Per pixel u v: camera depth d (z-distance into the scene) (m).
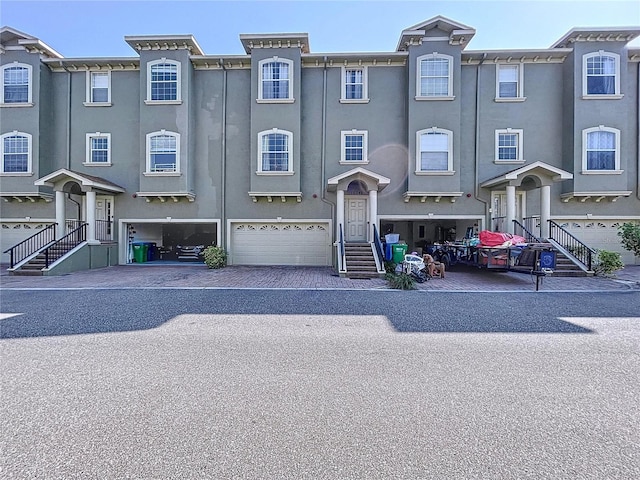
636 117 14.67
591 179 14.17
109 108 15.51
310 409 3.22
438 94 14.52
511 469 2.44
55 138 15.52
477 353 4.61
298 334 5.42
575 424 3.00
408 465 2.48
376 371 4.05
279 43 14.68
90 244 13.90
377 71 15.18
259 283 10.35
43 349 4.71
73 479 2.32
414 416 3.11
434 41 14.48
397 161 15.05
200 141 15.33
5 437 2.78
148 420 3.03
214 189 15.30
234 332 5.51
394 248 12.61
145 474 2.38
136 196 15.38
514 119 14.93
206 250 14.47
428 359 4.41
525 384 3.73
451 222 17.94
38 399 3.38
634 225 12.57
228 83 15.37
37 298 8.05
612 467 2.46
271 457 2.56
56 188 13.92
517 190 14.95
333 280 10.95
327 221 15.07
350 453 2.61
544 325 5.90
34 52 14.95
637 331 5.56
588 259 11.83
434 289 9.43
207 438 2.78
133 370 4.05
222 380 3.81
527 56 14.69
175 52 14.80
